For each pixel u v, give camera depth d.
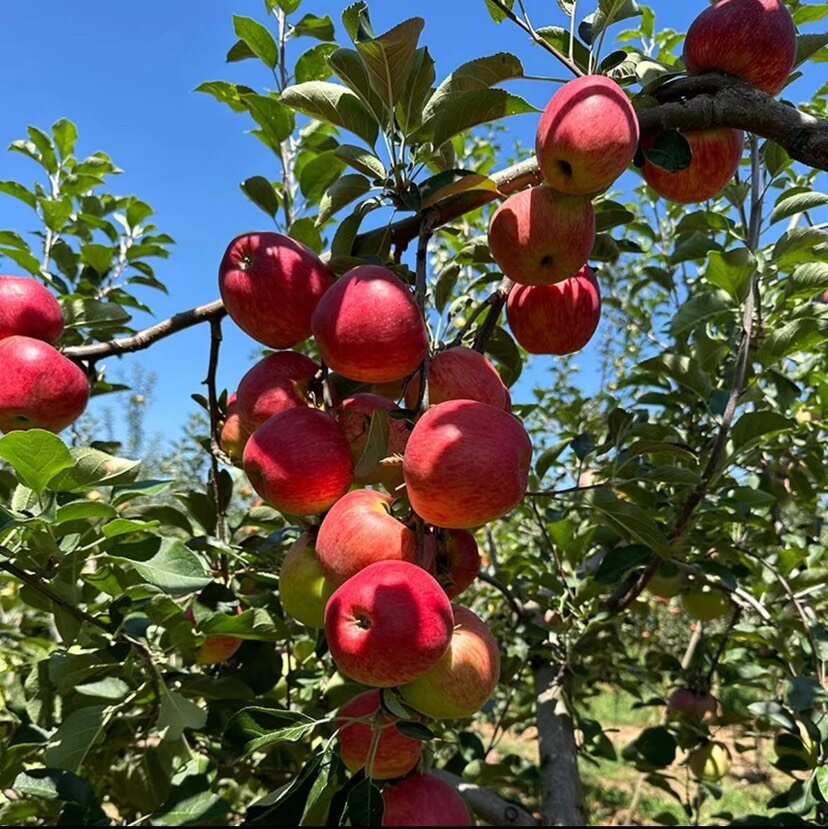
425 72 0.54
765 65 0.54
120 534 0.58
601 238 0.67
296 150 0.95
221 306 0.64
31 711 0.68
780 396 0.90
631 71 0.58
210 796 0.57
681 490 0.87
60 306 0.72
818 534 1.16
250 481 0.52
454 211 0.58
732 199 0.84
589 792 2.03
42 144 1.26
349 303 0.47
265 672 0.75
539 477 0.87
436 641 0.40
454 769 0.90
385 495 0.48
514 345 0.69
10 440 0.49
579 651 1.01
